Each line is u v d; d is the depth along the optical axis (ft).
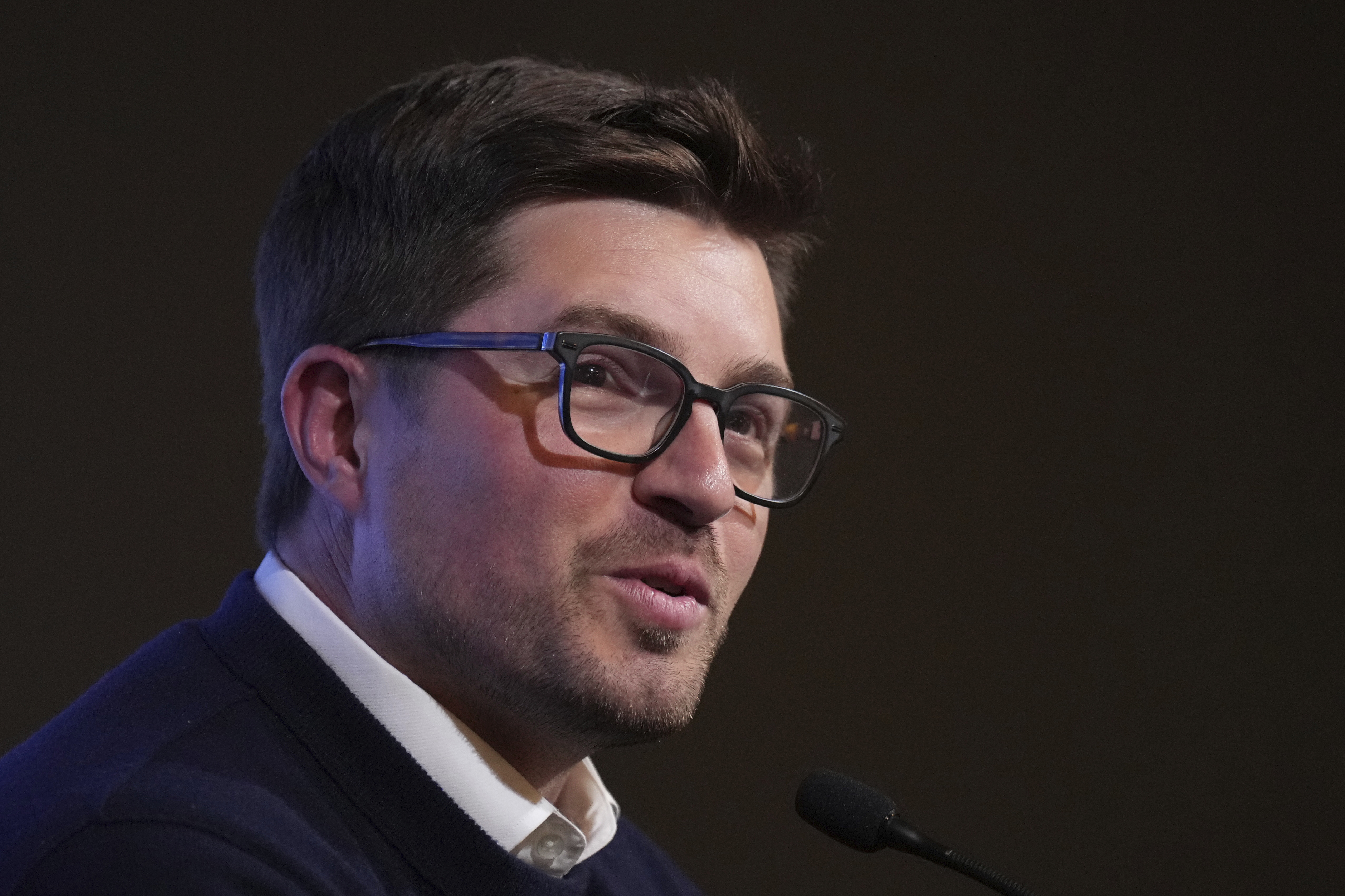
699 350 12.09
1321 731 32.17
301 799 10.88
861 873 31.04
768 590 31.55
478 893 11.30
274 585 12.51
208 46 27.94
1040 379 32.17
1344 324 32.40
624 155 12.18
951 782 31.42
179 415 27.66
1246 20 32.37
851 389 31.81
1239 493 32.45
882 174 31.78
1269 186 32.37
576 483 11.46
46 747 11.06
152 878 9.34
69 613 26.73
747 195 12.71
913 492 32.07
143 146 27.48
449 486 11.61
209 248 27.89
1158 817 31.78
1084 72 32.14
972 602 32.04
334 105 28.48
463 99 12.92
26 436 26.61
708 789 30.76
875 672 31.60
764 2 31.14
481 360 11.75
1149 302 32.30
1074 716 31.94
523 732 12.24
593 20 29.84
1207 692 32.17
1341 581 32.35
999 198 32.07
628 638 11.66
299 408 12.51
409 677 12.10
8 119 26.53
